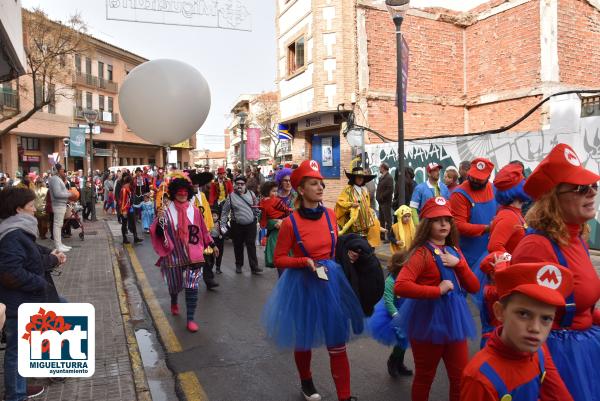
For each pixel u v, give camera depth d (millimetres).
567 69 13430
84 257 10273
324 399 3959
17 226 3604
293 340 3617
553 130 9352
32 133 35844
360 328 3744
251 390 4184
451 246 3393
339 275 3727
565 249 2330
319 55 14898
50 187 10906
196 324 5965
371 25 14805
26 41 14758
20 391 3676
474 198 4852
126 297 7438
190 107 7508
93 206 18828
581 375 2238
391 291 4102
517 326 1819
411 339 3332
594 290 2312
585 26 13719
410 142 12859
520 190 3688
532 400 1940
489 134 10648
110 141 46344
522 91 13812
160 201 8266
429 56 15445
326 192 17125
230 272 9180
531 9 13492
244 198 8906
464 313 3254
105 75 45562
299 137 18312
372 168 14266
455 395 3262
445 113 15734
